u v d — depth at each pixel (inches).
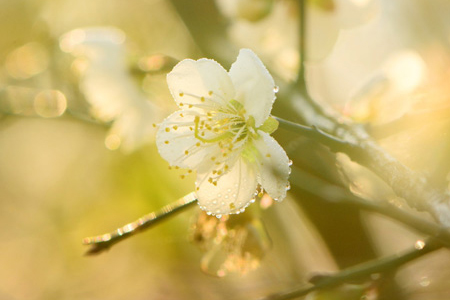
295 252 12.5
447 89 10.2
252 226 10.6
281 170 9.6
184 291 14.1
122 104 12.5
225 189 9.9
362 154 9.3
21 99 13.3
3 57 14.8
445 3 11.8
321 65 12.6
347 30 12.1
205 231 10.7
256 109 9.9
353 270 9.7
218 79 10.0
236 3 11.9
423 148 9.5
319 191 10.8
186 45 13.4
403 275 10.4
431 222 10.0
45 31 15.4
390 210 10.2
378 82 10.5
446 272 10.5
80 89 12.9
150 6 14.8
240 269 10.7
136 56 12.4
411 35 11.9
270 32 11.8
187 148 10.0
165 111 12.5
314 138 9.3
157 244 14.7
